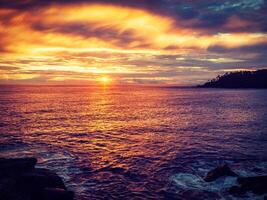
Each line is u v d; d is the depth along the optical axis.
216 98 132.88
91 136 37.00
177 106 88.56
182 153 27.58
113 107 86.81
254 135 36.66
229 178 19.34
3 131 40.03
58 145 31.39
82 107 86.69
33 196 15.61
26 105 91.38
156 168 22.92
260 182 17.55
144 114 64.88
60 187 17.20
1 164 18.53
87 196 17.47
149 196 17.47
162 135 37.62
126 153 27.92
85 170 22.52
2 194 14.50
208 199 16.62
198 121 51.44
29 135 37.19
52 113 66.94
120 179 20.52
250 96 146.12
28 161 19.36
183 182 19.61
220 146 30.44
